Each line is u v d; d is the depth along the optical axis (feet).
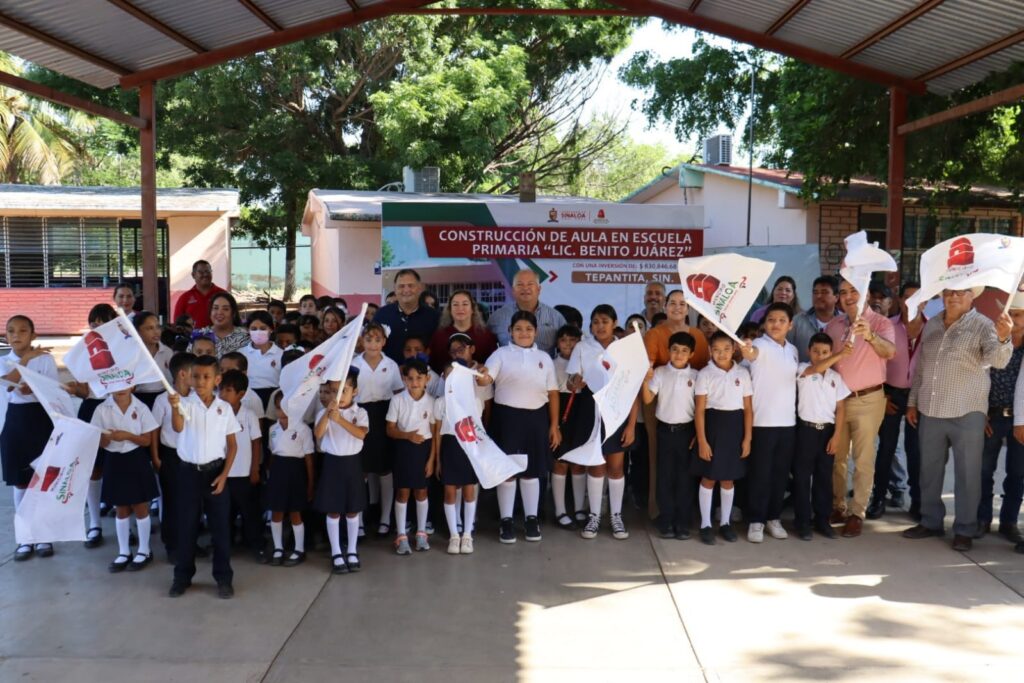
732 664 14.56
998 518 23.08
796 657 14.80
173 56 29.27
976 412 19.93
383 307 23.81
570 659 14.73
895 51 28.78
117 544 21.03
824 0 26.23
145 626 16.05
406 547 20.13
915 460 22.77
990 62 28.30
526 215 28.66
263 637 15.57
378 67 80.02
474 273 28.76
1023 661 14.61
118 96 79.46
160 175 116.78
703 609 16.88
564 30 81.25
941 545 20.63
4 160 83.20
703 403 20.56
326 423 18.66
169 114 80.79
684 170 60.08
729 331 20.18
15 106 83.46
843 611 16.74
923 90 31.01
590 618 16.46
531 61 84.53
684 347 20.79
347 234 56.90
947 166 37.42
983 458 21.25
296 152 84.79
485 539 21.31
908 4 25.36
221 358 21.52
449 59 76.84
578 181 111.86
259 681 13.93
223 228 68.90
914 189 44.32
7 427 21.06
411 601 17.29
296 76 78.02
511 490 21.01
